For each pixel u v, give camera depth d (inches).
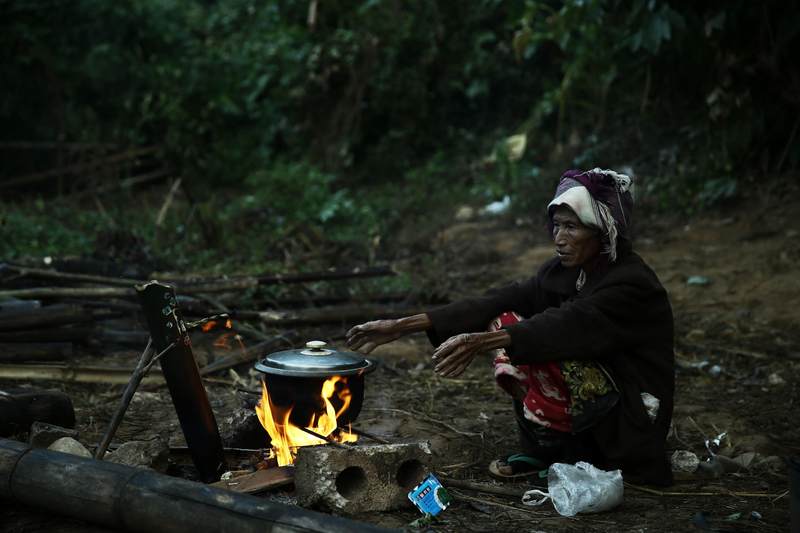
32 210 420.5
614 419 125.1
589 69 439.5
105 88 539.8
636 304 124.4
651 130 408.8
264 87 555.8
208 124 544.1
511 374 130.7
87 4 538.6
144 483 100.0
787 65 350.6
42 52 512.4
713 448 149.3
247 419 135.0
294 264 317.7
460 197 442.3
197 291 234.5
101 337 206.5
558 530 110.6
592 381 123.5
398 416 165.0
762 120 350.6
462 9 525.7
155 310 117.4
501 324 131.3
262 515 92.7
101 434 147.4
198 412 120.6
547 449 130.7
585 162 410.3
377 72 524.4
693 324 247.9
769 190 345.1
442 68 527.8
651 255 316.8
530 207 397.4
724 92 351.6
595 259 127.1
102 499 100.3
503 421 163.3
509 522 113.2
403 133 516.1
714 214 345.7
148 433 149.6
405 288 287.3
